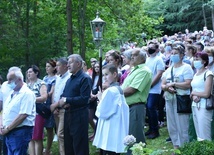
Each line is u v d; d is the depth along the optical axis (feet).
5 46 42.93
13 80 15.31
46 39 43.09
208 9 83.87
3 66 42.93
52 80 19.27
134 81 15.02
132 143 10.27
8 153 15.51
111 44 48.21
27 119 15.28
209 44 26.94
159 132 22.35
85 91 15.67
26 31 44.45
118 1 44.70
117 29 47.16
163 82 17.60
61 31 44.88
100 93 15.74
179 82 16.90
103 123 14.47
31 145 18.83
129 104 15.12
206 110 15.06
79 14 44.70
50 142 19.81
